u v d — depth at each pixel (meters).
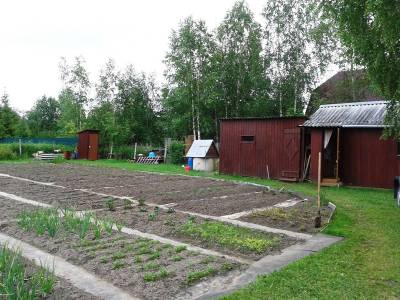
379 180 15.95
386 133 11.45
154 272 5.21
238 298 4.54
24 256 5.83
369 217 9.48
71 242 6.47
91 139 31.45
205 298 4.53
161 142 38.56
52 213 8.27
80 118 39.75
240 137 19.77
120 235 7.01
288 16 27.59
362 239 7.31
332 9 10.71
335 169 17.14
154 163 28.05
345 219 9.07
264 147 18.81
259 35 29.08
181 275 5.15
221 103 31.38
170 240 6.95
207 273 5.26
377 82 10.22
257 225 8.24
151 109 38.78
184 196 11.95
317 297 4.66
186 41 29.42
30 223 7.32
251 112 30.66
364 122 16.16
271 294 4.68
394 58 9.78
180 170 22.08
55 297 4.44
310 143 17.61
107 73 47.94
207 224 8.05
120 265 5.45
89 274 5.21
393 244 7.00
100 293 4.62
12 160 28.00
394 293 4.82
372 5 8.95
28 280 4.82
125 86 36.62
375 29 9.61
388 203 11.76
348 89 26.19
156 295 4.58
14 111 43.09
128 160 30.25
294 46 27.48
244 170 19.56
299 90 28.28
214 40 31.02
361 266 5.77
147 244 6.47
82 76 39.72
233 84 31.17
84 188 13.49
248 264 5.78
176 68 30.22
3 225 7.57
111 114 33.69
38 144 32.16
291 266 5.64
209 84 29.45
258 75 29.05
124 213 9.03
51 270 5.27
